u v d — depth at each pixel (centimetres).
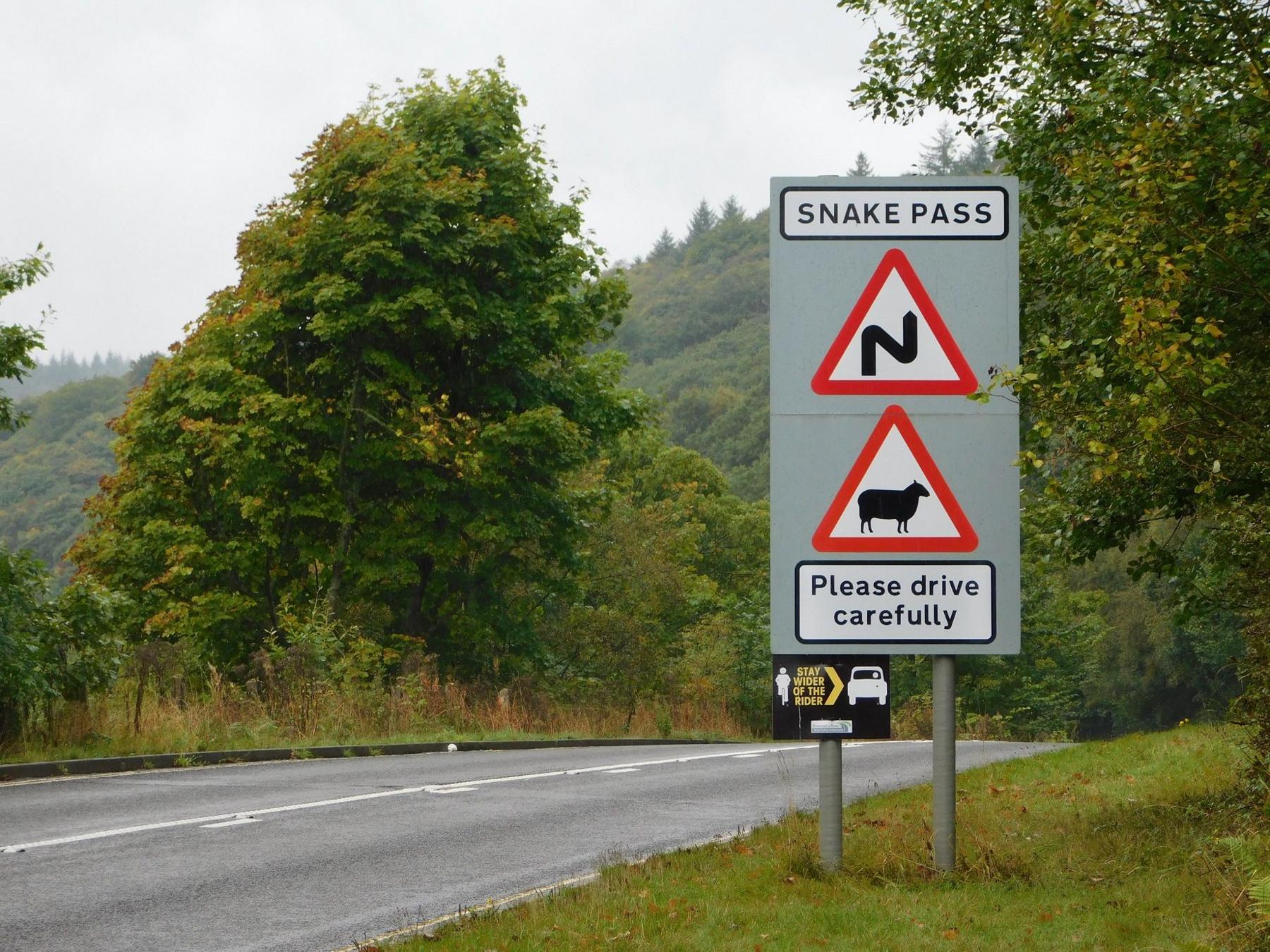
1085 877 831
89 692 1788
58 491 12362
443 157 3225
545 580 3488
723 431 14412
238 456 2973
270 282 3092
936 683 834
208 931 769
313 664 2367
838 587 829
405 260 3056
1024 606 5281
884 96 1362
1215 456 837
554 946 679
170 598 3195
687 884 832
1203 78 929
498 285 3262
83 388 14100
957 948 643
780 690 835
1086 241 882
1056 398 832
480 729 2561
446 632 3397
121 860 980
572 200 3375
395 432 3025
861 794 1441
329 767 1741
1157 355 763
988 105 1295
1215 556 936
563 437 3112
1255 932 595
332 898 863
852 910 734
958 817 1098
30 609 1675
